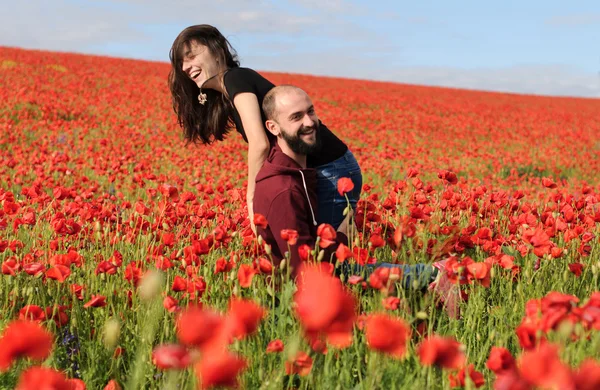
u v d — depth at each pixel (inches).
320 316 47.7
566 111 1295.5
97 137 489.4
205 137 154.6
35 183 182.1
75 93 828.0
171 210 162.4
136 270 105.7
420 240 110.9
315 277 49.5
